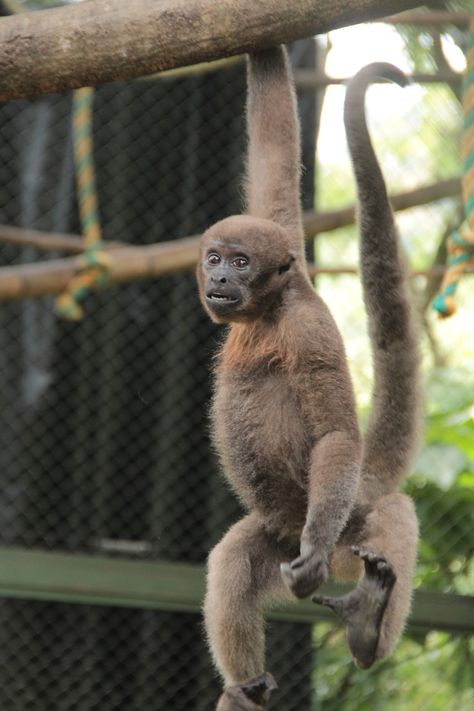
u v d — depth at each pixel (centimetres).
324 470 934
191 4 950
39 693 1783
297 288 1036
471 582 1770
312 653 1770
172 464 1903
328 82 1792
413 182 2056
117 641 1809
